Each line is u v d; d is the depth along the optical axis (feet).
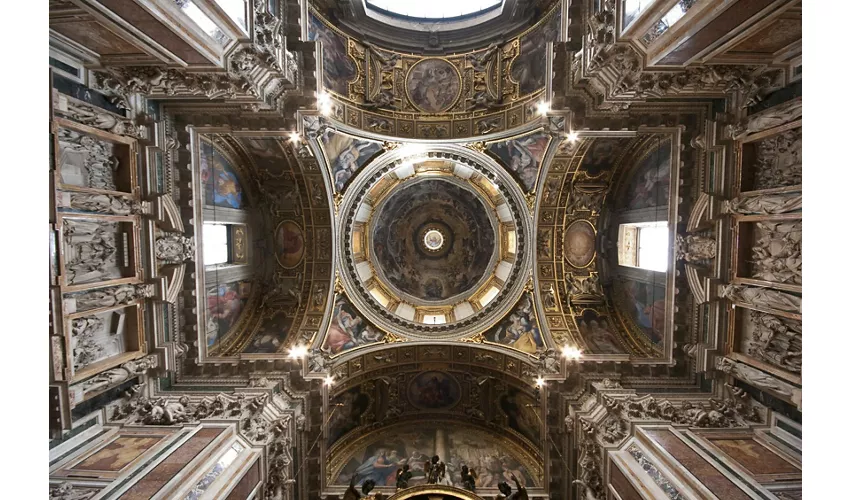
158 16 28.12
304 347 55.93
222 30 34.88
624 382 49.96
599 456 41.47
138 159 41.24
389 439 63.10
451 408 65.51
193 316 49.08
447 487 40.42
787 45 31.83
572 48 44.73
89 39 31.83
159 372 44.96
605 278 62.44
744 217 39.37
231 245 59.57
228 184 55.83
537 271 61.26
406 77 60.44
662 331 52.85
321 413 53.06
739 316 42.75
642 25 32.81
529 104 54.49
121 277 40.37
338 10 55.21
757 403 41.32
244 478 36.81
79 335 35.99
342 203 60.90
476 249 76.43
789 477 32.48
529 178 60.18
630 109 44.47
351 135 56.18
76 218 34.78
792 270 34.83
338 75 55.01
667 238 49.21
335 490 53.57
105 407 40.24
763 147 38.34
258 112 46.26
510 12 56.59
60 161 33.50
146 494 29.58
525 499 48.57
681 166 46.37
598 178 59.62
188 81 38.83
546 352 55.62
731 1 25.49
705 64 35.73
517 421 60.85
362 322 63.16
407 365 64.03
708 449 36.32
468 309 69.72
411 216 78.59
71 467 33.53
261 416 44.29
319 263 61.52
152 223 42.70
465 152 60.44
